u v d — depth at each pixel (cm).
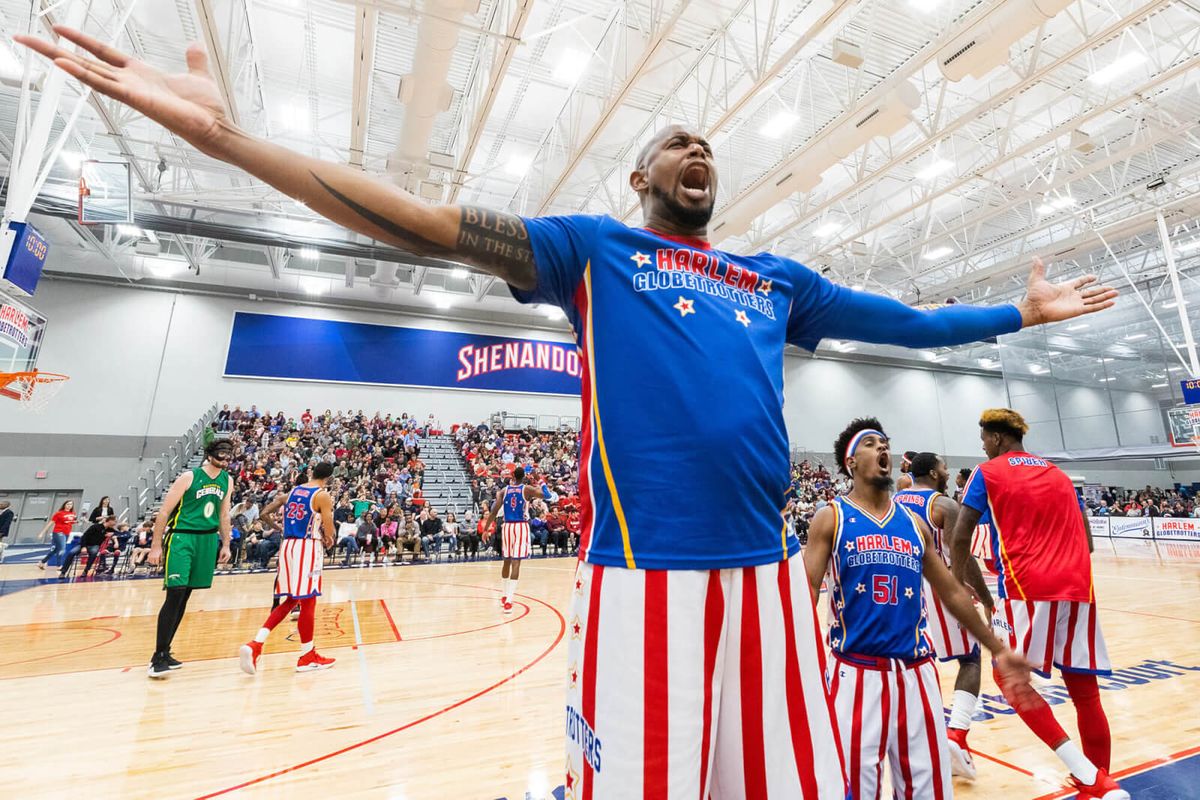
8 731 323
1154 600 711
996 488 268
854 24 949
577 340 103
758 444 93
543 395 1978
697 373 91
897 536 206
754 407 94
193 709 359
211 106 83
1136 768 279
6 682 412
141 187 1366
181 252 1698
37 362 1499
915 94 832
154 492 1400
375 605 729
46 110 632
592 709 86
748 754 88
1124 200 1468
